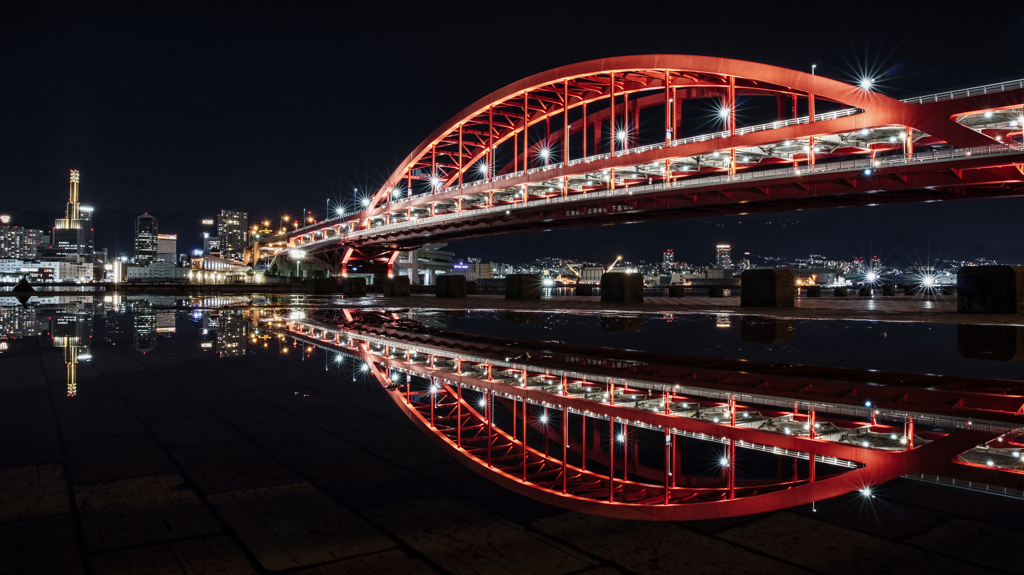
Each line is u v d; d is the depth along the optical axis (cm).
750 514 369
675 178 7425
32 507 371
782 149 6231
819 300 3912
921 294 5678
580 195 7112
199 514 363
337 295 5734
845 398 668
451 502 389
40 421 603
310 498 393
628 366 938
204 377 877
